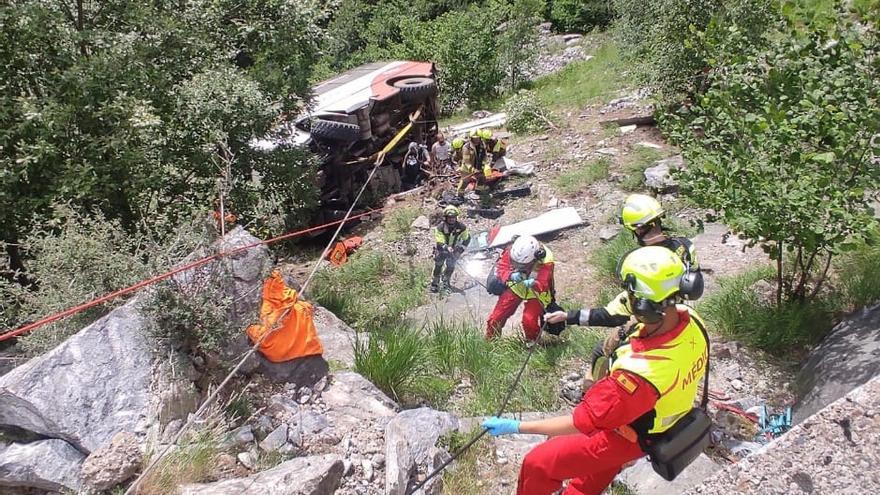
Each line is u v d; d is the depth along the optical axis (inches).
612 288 313.3
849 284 243.0
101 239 201.6
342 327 279.4
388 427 175.2
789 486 129.4
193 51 363.9
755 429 197.3
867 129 206.1
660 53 473.4
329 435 177.6
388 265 390.6
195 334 175.6
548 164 498.6
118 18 350.6
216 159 346.0
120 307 178.2
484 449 172.7
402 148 558.3
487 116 724.7
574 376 231.1
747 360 231.0
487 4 871.7
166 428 163.8
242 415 180.4
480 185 464.8
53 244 196.7
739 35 253.8
